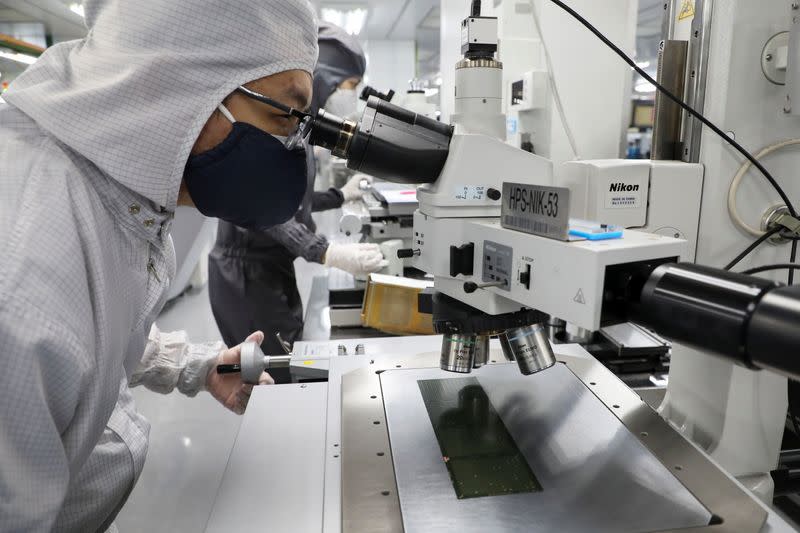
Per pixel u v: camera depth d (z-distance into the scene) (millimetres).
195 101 624
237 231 1794
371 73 10703
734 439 921
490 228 729
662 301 512
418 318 1427
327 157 4848
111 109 601
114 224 659
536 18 1474
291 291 1939
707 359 921
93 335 586
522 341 801
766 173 851
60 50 658
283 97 690
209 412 2438
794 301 407
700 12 904
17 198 551
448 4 2660
